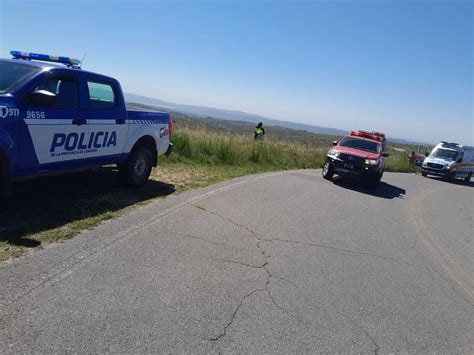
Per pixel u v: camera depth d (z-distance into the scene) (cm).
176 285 421
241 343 337
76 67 683
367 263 597
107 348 301
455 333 418
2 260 413
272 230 690
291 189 1155
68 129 603
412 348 375
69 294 368
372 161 1423
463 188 2222
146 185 874
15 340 293
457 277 600
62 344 297
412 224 944
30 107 539
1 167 506
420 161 2998
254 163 1695
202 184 1002
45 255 440
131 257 474
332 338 368
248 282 459
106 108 692
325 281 499
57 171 607
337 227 790
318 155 2200
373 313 432
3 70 565
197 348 320
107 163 718
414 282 548
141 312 358
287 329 371
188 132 1720
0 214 541
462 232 953
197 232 608
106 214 611
